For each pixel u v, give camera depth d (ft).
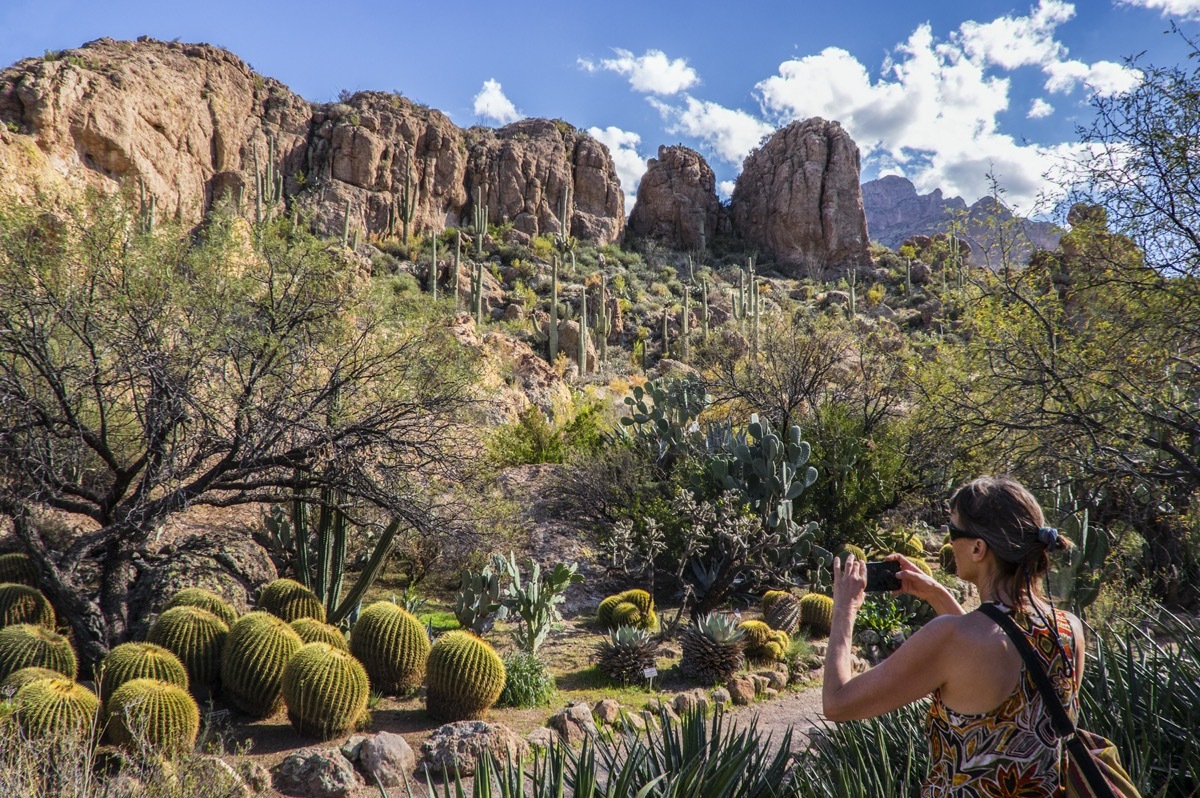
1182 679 9.43
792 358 55.72
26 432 25.72
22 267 26.00
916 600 34.99
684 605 36.83
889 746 9.63
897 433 45.65
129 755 16.70
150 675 20.20
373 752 19.42
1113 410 23.18
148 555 30.30
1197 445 22.93
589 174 240.53
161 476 26.89
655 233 251.39
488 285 167.84
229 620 26.00
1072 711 4.89
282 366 28.94
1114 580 26.02
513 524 44.37
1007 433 25.77
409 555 41.04
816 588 40.96
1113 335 23.75
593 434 62.08
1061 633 4.95
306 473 29.89
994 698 4.71
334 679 21.22
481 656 23.53
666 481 46.91
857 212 243.40
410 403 30.32
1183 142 20.39
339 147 189.37
